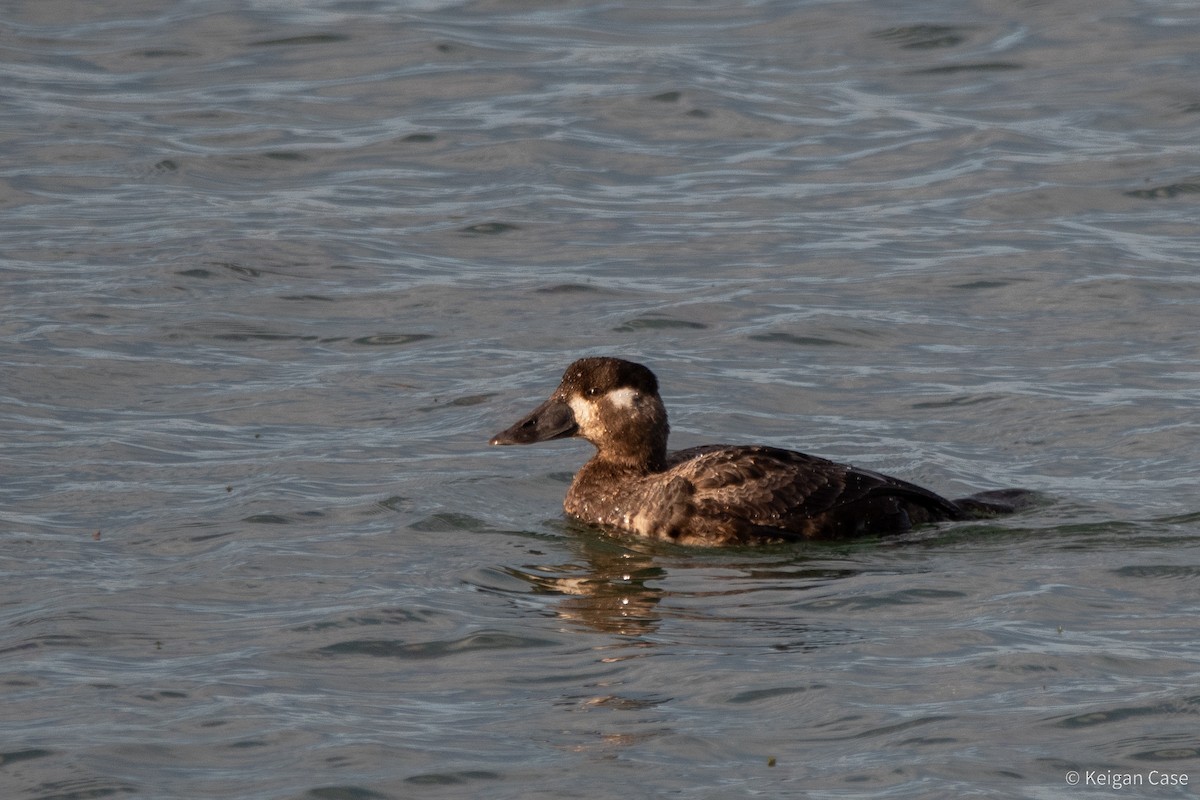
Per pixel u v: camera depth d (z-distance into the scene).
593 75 26.14
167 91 25.48
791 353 17.20
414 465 14.44
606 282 19.17
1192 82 25.38
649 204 21.70
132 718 9.76
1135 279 19.05
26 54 26.73
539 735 9.64
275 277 19.11
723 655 10.66
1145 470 14.12
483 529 13.17
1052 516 13.09
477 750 9.45
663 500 13.07
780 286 19.03
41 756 9.30
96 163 22.67
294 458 14.41
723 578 12.12
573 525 13.41
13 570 11.97
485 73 26.27
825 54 27.17
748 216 21.30
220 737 9.55
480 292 18.84
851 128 24.27
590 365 13.79
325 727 9.69
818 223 21.08
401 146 23.55
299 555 12.40
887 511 13.01
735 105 25.00
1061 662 10.42
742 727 9.70
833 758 9.34
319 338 17.55
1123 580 11.76
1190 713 9.73
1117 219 21.08
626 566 12.41
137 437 14.81
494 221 21.00
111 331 17.41
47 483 13.70
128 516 13.08
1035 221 21.02
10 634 10.88
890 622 11.14
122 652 10.66
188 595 11.59
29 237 20.03
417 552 12.59
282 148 23.39
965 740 9.48
